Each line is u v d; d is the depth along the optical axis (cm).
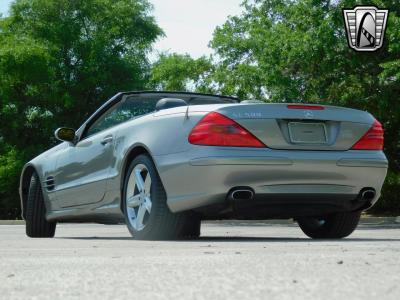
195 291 167
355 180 499
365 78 1827
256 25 2369
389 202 2169
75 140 620
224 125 467
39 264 250
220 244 411
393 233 745
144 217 504
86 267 236
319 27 1794
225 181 461
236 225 1434
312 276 196
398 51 1683
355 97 1834
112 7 3350
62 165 628
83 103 3234
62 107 3212
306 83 1991
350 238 565
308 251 321
